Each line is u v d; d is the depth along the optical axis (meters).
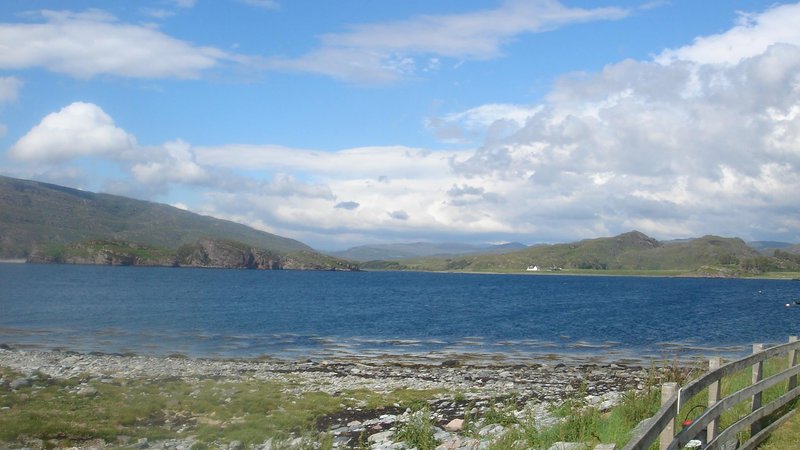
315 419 23.05
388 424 23.61
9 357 41.91
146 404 24.77
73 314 82.62
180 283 199.50
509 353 51.75
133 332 63.91
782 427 15.27
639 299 144.00
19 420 21.23
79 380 30.31
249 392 28.84
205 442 20.17
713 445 11.87
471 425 19.98
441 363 44.75
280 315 89.00
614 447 7.38
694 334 68.00
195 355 48.59
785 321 85.56
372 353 51.47
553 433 15.52
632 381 35.97
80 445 19.67
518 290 192.88
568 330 71.88
